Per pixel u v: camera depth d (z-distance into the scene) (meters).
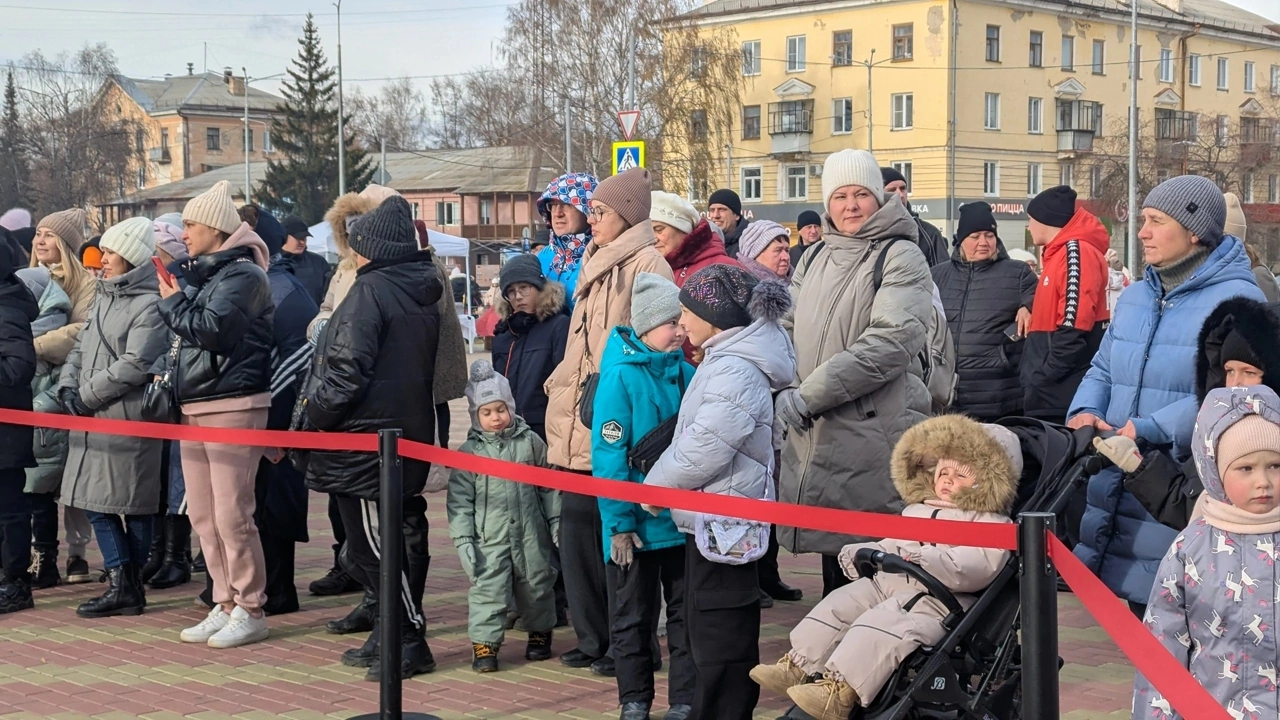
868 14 56.06
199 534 6.40
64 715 5.24
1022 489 4.21
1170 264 4.43
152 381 6.42
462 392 6.48
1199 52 63.31
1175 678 2.88
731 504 3.95
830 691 3.86
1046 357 7.24
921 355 5.29
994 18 55.38
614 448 4.85
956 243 8.06
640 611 5.04
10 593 7.16
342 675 5.80
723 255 6.44
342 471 5.65
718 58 48.00
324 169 67.38
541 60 47.94
